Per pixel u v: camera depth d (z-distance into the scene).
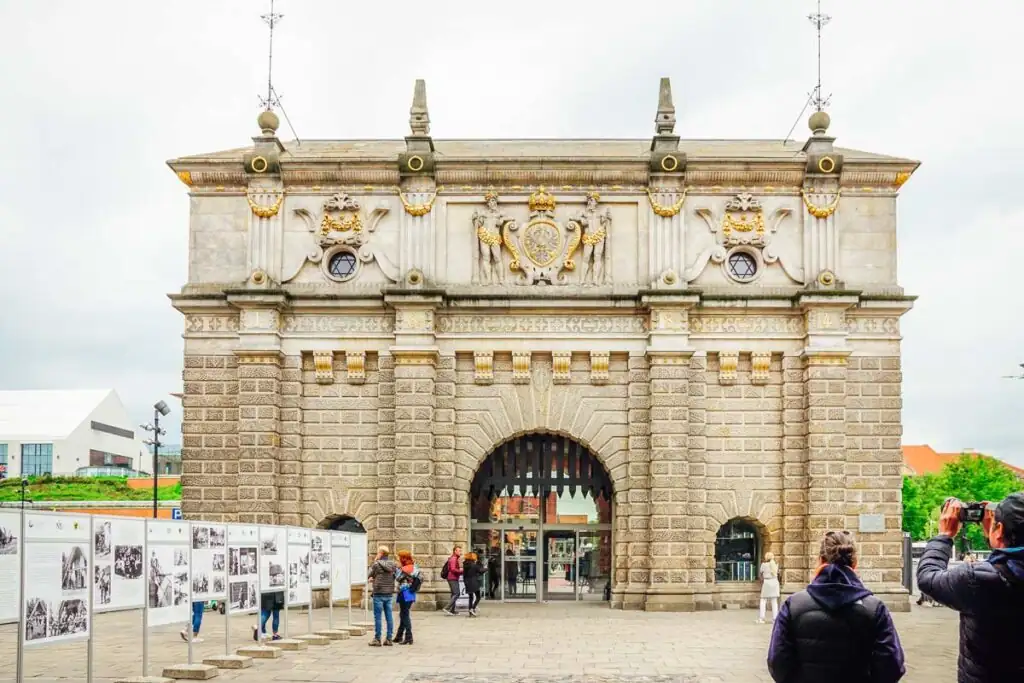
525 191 45.78
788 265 45.50
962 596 9.29
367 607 41.41
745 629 36.44
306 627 37.19
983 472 130.12
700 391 44.97
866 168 45.41
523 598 46.41
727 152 48.84
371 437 44.97
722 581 45.12
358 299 44.84
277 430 44.72
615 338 45.00
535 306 44.81
